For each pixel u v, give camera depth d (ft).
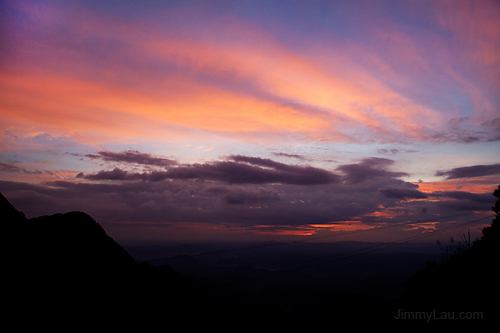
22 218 108.88
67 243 110.52
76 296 84.48
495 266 74.18
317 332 147.13
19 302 68.74
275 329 154.40
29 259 86.58
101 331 76.48
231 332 123.65
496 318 63.67
